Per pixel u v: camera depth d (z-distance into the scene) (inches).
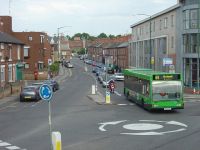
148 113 1261.1
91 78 3543.3
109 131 920.3
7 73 2244.1
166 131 917.8
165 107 1262.3
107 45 5679.1
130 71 1625.2
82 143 778.2
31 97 1662.2
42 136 859.4
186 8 2133.4
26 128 972.6
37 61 3467.0
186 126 987.9
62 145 757.9
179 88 1270.9
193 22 2100.1
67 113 1254.3
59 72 4387.3
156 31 2827.3
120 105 1492.4
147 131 919.7
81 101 1636.3
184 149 715.4
